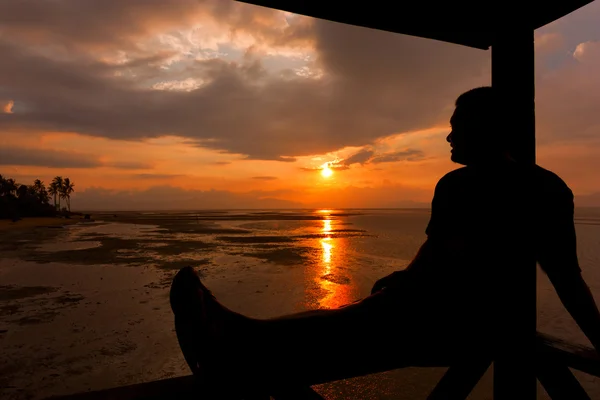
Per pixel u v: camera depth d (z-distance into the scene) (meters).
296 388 0.96
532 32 1.66
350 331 1.01
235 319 1.02
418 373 6.39
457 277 1.08
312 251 23.72
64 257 21.80
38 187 102.69
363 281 13.64
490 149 1.17
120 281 14.22
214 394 0.96
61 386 5.81
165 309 10.04
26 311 10.02
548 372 1.39
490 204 1.09
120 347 7.34
